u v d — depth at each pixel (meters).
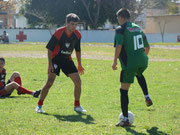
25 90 23.94
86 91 27.06
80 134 14.52
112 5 147.00
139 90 27.77
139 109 20.61
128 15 16.77
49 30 128.12
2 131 14.71
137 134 14.66
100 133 14.73
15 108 19.89
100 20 154.12
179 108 20.72
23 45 93.56
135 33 16.33
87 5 147.38
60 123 16.45
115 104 22.03
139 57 16.27
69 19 18.11
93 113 19.23
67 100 23.25
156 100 23.55
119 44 15.91
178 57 62.28
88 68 43.69
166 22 148.50
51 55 18.77
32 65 46.09
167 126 16.27
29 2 148.00
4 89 23.83
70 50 19.03
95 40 128.62
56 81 32.19
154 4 150.50
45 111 19.42
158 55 66.19
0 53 65.25
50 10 144.88
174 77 36.22
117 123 16.28
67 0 144.00
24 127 15.61
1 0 128.12
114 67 16.14
